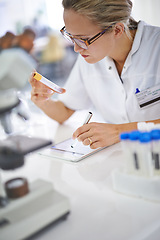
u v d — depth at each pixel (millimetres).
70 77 1655
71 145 1129
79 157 1015
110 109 1544
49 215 637
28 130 1438
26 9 4820
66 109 1617
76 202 739
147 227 612
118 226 627
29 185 693
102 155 1026
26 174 924
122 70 1395
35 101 1459
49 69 5059
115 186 767
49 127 1482
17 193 642
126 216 657
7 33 593
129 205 699
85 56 1202
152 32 1359
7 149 635
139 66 1373
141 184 710
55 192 694
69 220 670
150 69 1360
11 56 555
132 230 608
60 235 622
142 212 666
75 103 1639
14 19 4883
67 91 1632
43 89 1417
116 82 1441
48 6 3203
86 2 1036
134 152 721
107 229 622
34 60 597
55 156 1053
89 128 1119
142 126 864
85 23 1073
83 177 871
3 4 4871
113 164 934
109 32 1127
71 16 1070
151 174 715
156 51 1344
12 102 665
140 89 1401
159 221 627
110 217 662
